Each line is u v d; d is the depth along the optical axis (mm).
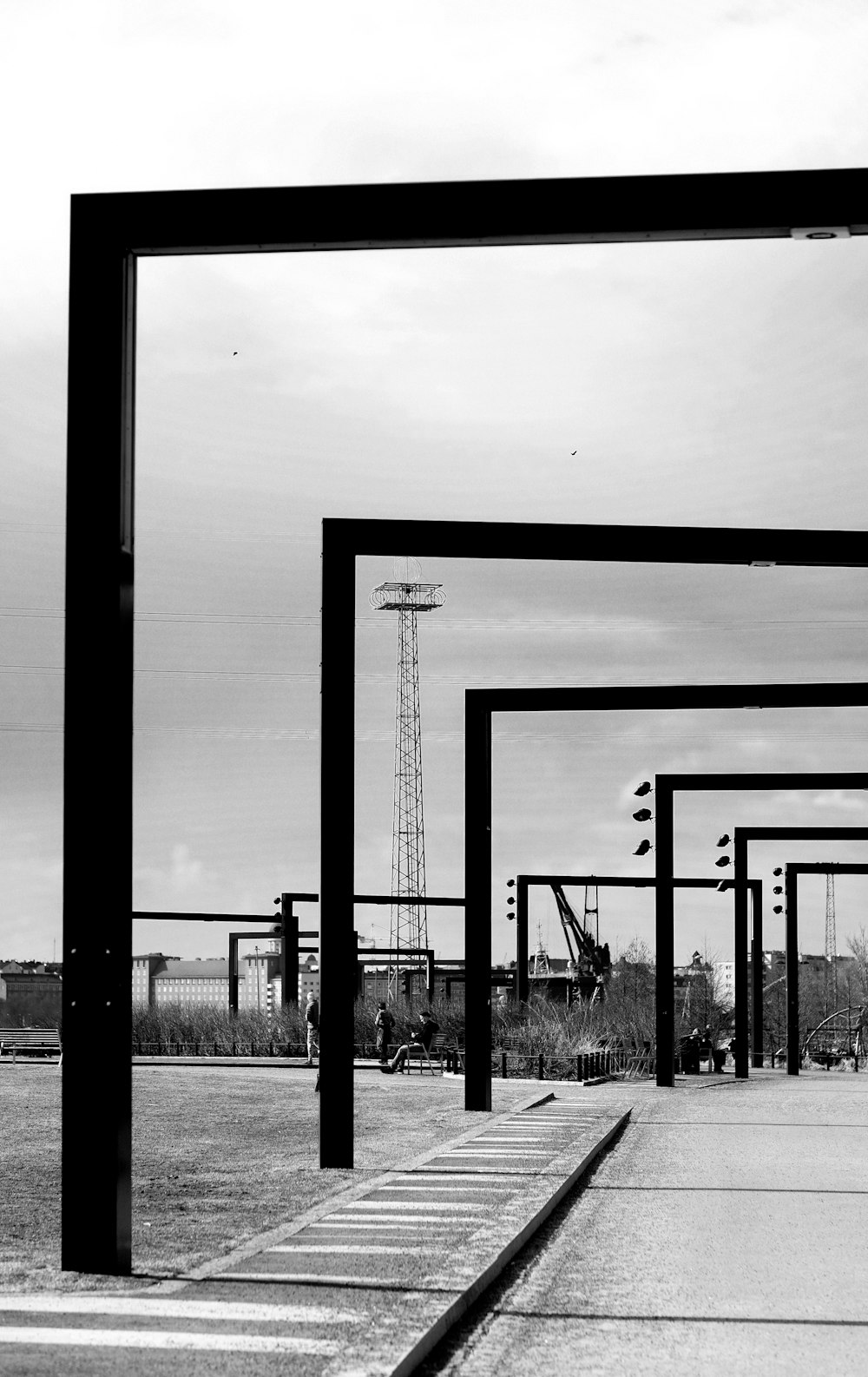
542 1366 7320
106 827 9844
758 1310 8711
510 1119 21734
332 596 16281
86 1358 6801
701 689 26734
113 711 9938
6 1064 38188
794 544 19109
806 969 120812
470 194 10242
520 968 57375
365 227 10289
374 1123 20688
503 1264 9852
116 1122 9430
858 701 26953
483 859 24281
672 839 36125
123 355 10227
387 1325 7586
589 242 10406
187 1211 11797
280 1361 6758
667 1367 7297
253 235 10281
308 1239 10344
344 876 15688
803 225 10023
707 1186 14961
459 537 17875
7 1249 10086
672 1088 35125
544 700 25516
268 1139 17891
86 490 10062
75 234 10281
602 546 18531
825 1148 19469
